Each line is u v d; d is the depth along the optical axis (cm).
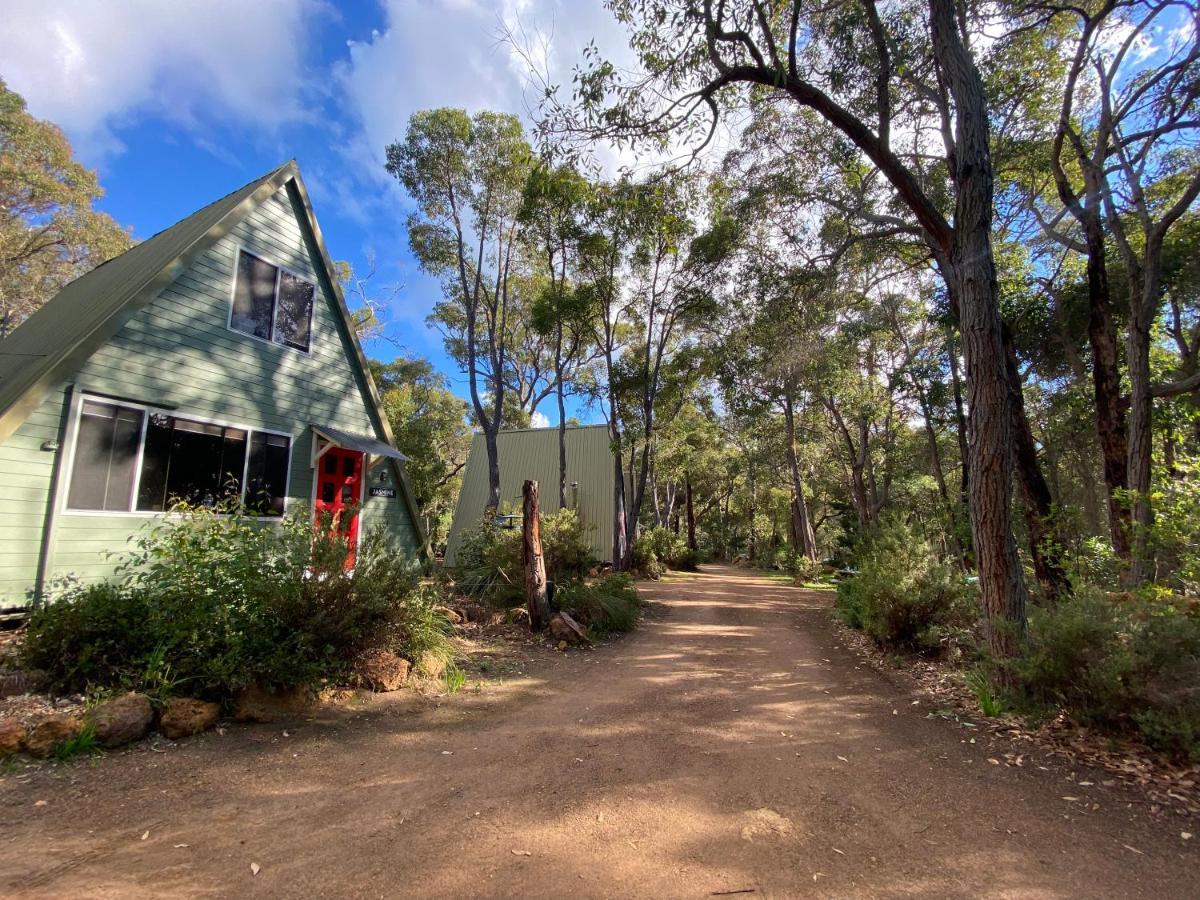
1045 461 1841
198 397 855
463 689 607
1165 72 889
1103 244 962
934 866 289
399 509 1243
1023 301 1405
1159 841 315
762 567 3719
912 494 2980
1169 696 397
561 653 800
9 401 662
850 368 2030
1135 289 953
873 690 642
